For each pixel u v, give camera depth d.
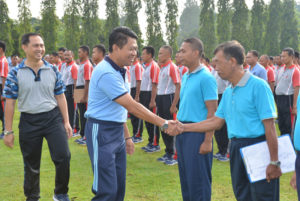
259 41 34.66
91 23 31.89
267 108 2.00
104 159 2.25
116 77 2.21
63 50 7.01
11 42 29.19
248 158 2.08
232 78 2.15
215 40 33.47
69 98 6.43
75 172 4.21
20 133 2.99
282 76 5.76
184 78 2.83
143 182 3.82
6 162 4.63
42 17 30.33
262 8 34.38
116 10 31.83
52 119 2.98
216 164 4.64
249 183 2.24
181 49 2.69
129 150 2.77
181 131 2.49
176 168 4.41
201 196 2.62
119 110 2.33
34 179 3.08
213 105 2.62
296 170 2.06
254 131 2.09
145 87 6.05
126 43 2.20
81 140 5.91
